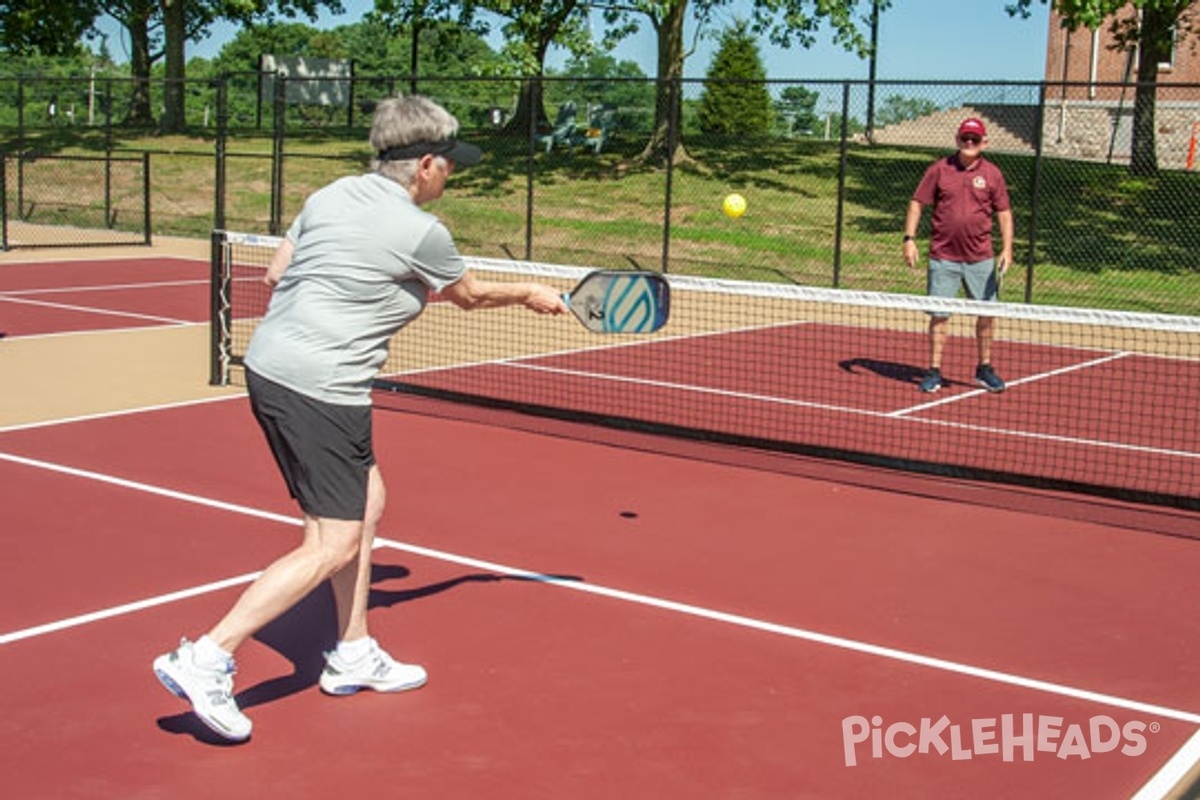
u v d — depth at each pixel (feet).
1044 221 71.41
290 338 13.79
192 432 28.89
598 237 72.59
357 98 130.11
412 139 14.06
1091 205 73.82
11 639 16.75
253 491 24.21
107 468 25.53
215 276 34.17
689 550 21.48
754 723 14.84
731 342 45.73
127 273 59.77
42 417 29.99
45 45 127.03
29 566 19.62
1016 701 15.74
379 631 17.38
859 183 80.07
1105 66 106.22
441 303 54.49
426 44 154.51
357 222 13.87
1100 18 62.75
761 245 69.31
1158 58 77.46
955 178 35.40
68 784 13.03
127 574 19.40
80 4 124.26
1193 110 104.01
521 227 74.84
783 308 55.21
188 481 24.75
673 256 68.39
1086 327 51.88
